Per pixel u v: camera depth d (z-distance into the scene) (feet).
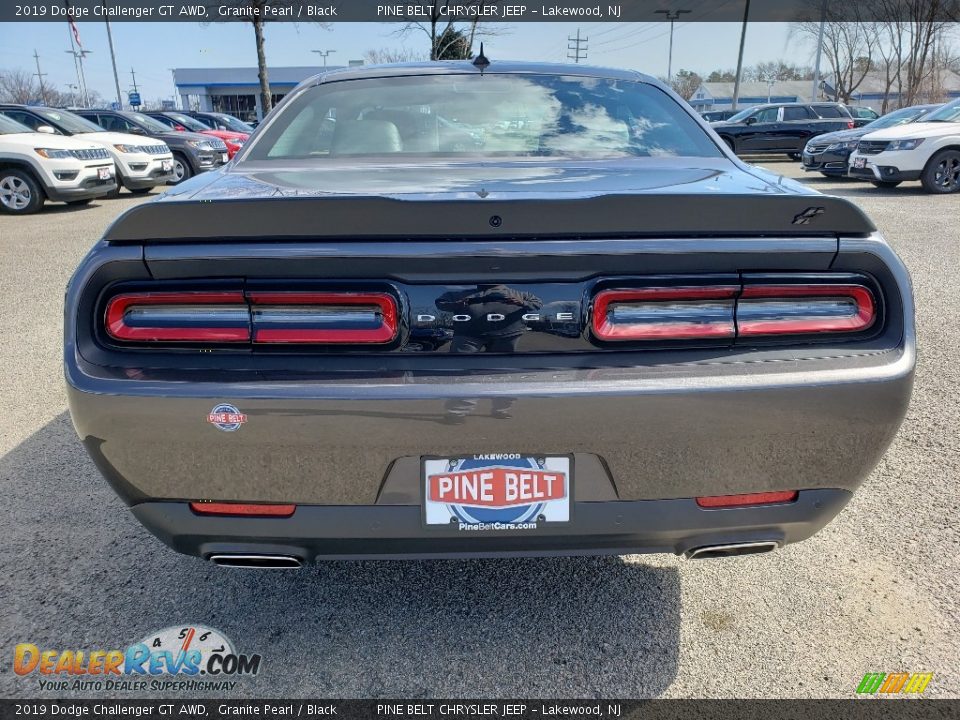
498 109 8.29
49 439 10.35
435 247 4.94
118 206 37.63
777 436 5.09
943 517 8.06
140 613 6.72
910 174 36.55
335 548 5.37
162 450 5.09
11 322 16.20
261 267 4.97
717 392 4.92
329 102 8.48
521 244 4.95
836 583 7.04
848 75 129.59
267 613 6.73
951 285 17.66
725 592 6.97
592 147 7.80
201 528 5.34
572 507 5.18
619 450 5.04
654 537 5.37
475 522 5.17
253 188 6.05
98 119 48.03
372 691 5.83
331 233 4.94
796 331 5.13
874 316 5.21
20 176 33.81
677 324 5.05
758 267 5.08
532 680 5.93
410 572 7.35
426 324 5.00
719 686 5.83
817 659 6.09
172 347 5.09
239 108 158.51
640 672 5.99
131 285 5.06
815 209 5.01
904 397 5.16
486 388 4.88
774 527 5.42
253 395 4.90
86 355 5.08
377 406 4.88
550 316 5.02
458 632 6.48
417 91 8.54
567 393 4.87
